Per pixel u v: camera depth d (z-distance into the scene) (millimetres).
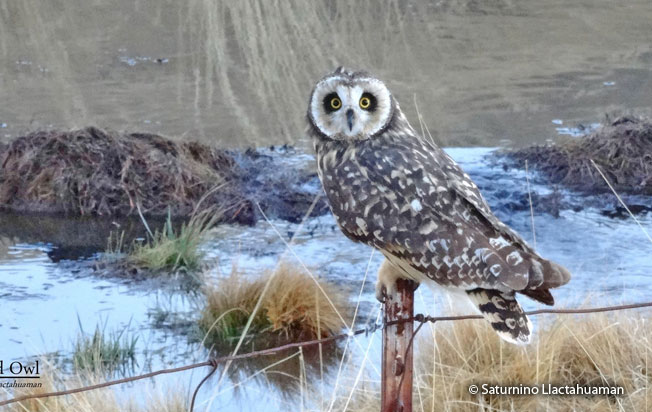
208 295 8500
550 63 17234
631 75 16391
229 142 12984
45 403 6590
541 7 21578
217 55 17641
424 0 21969
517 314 4605
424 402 6676
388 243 4953
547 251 9797
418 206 4922
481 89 15672
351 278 9188
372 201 5047
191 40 18531
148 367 7586
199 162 11688
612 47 18281
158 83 15930
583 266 9367
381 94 5246
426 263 4812
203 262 9609
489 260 4602
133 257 9711
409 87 15773
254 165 12094
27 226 10562
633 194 11438
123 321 8391
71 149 11336
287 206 11117
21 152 11383
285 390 7273
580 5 21750
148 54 17672
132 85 15812
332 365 7691
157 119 13891
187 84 15898
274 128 13688
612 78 16250
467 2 21938
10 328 8180
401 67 16984
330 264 9523
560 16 20734
